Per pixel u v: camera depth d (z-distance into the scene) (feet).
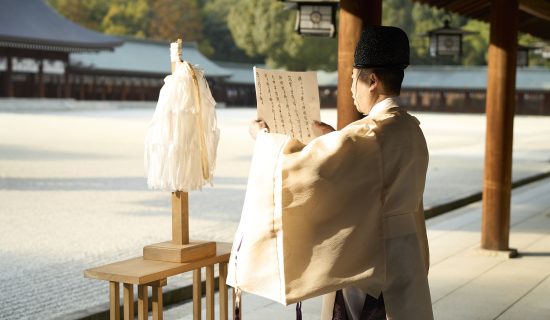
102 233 26.35
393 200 7.73
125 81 207.51
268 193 7.49
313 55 230.48
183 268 8.45
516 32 22.49
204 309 16.28
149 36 254.06
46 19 192.54
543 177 51.57
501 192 22.31
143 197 36.37
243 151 66.74
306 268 7.45
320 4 25.46
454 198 36.73
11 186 39.22
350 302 8.35
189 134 8.32
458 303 16.53
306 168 7.38
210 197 36.94
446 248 23.79
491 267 20.61
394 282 7.73
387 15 231.30
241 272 7.59
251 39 234.79
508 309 16.05
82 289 18.31
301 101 8.19
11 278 19.34
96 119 125.18
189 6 259.39
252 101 250.78
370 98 8.02
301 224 7.44
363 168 7.52
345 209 7.50
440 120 164.96
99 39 196.34
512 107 22.33
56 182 41.60
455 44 42.16
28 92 183.83
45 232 26.32
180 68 8.44
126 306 8.23
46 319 15.55
